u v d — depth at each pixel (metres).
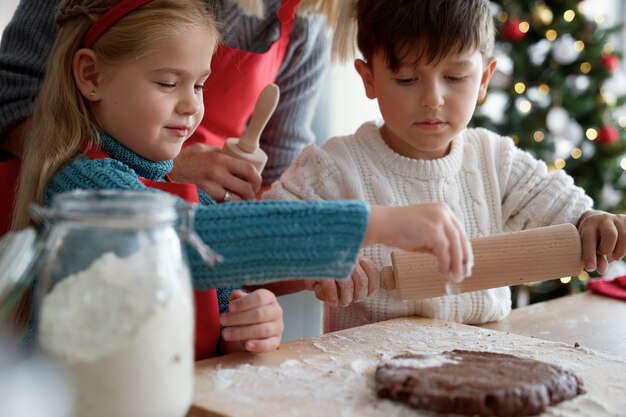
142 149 1.01
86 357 0.64
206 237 0.83
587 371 0.90
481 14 1.21
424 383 0.75
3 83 1.21
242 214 0.83
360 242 0.82
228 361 0.93
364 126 1.37
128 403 0.65
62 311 0.65
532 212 1.32
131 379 0.65
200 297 0.99
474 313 1.23
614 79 2.96
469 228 1.32
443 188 1.32
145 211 0.66
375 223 0.83
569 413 0.76
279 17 1.43
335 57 1.42
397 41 1.18
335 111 2.46
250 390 0.81
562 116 2.74
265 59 1.43
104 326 0.65
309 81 1.58
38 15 1.22
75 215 0.65
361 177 1.32
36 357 0.66
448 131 1.23
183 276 0.69
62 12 1.06
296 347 0.99
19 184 1.09
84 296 0.65
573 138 2.84
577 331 1.18
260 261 0.83
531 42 2.86
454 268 0.82
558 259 1.07
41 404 0.63
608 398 0.81
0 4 1.83
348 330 1.08
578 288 2.84
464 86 1.21
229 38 1.40
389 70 1.21
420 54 1.17
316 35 1.53
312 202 0.84
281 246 0.83
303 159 1.34
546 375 0.79
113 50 0.98
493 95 2.87
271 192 1.30
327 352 0.97
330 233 0.82
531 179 1.34
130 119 0.99
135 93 0.98
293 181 1.30
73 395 0.64
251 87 1.44
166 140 1.01
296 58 1.53
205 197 1.18
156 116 0.99
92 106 1.03
